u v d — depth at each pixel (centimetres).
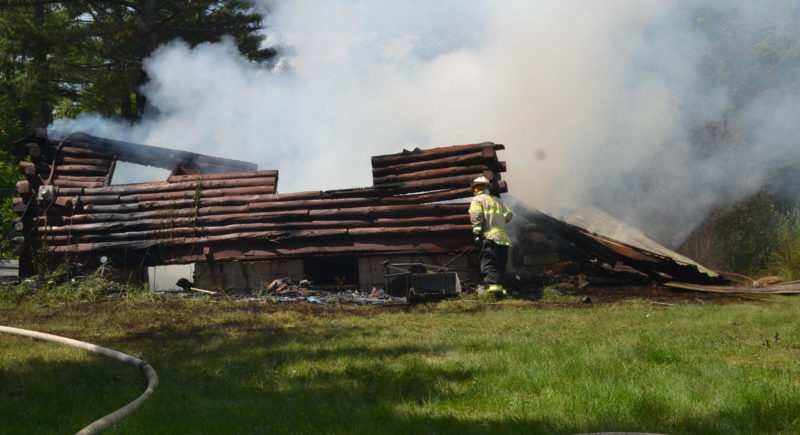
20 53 2148
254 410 370
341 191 1266
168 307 992
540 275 1319
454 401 389
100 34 2173
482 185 1157
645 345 563
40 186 1305
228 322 803
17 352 573
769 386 406
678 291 1191
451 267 1234
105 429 341
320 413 360
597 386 409
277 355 550
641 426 335
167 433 329
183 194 1298
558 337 644
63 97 2683
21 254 1265
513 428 331
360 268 1246
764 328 684
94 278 1190
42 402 396
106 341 655
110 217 1283
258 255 1248
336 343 614
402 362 513
